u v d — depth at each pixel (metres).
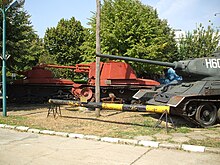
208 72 10.88
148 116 12.33
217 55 11.81
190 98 9.83
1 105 16.92
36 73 18.02
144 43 19.02
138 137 8.09
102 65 15.52
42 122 10.62
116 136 8.23
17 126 9.66
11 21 14.91
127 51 18.61
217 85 10.28
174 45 30.73
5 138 8.21
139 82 15.74
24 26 15.45
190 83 10.81
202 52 29.59
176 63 11.22
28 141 7.84
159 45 19.73
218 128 9.94
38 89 18.48
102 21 19.73
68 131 8.95
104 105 10.53
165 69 24.33
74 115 12.52
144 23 19.33
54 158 6.25
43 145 7.39
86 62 20.58
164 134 8.55
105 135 8.37
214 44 29.78
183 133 8.77
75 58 36.78
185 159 6.19
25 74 18.28
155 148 7.12
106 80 15.16
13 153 6.63
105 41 19.00
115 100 15.55
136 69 19.31
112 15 19.69
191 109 10.00
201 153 6.67
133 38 18.98
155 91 11.91
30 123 10.37
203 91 9.88
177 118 11.87
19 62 16.27
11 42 14.44
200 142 7.53
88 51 20.06
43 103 18.52
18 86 18.48
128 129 9.33
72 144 7.51
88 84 15.60
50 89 18.55
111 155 6.48
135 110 9.74
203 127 10.06
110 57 11.47
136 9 19.86
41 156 6.39
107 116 12.31
